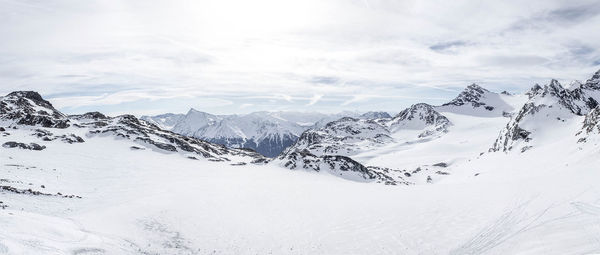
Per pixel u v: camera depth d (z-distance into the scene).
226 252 35.19
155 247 34.94
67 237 29.75
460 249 30.80
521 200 39.41
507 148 156.25
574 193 36.44
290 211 50.75
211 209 51.00
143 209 47.25
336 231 40.25
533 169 102.81
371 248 34.28
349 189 69.62
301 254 34.47
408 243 34.25
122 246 32.50
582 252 22.20
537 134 146.62
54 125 147.25
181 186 74.19
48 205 44.78
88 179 77.81
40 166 82.00
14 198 44.19
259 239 38.81
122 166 101.56
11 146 102.50
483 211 39.12
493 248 28.61
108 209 45.47
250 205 54.84
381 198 55.44
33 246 25.14
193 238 38.72
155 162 117.81
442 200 47.88
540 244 25.88
